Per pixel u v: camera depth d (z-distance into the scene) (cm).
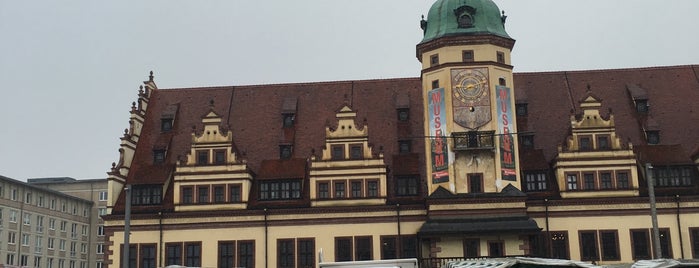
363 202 5769
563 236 5675
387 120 6322
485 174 5638
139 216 5856
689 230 5634
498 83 5812
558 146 5831
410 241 5700
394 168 5925
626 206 5691
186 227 5831
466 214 5544
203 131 5988
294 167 5966
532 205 5716
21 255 9912
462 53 5850
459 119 5738
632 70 6631
